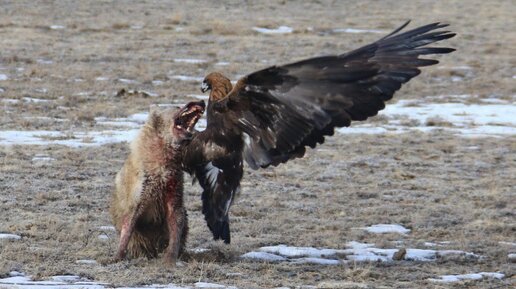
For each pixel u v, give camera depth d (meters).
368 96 24.12
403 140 67.69
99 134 65.44
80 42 124.38
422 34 24.12
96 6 157.75
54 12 149.38
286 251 35.72
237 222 41.41
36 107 76.38
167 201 31.72
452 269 33.50
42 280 29.78
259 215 42.97
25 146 59.50
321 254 35.47
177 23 145.00
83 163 55.03
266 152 26.52
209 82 27.30
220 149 27.78
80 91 87.50
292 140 25.70
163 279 30.11
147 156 31.41
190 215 42.56
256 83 25.30
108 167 54.22
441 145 65.88
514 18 162.00
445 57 122.56
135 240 32.88
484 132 72.69
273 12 160.75
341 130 71.38
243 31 139.50
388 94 23.98
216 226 29.50
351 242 38.12
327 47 129.12
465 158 61.72
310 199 47.66
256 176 53.16
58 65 105.06
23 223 38.66
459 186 52.47
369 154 61.94
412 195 49.44
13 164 53.44
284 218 42.47
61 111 75.50
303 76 24.31
